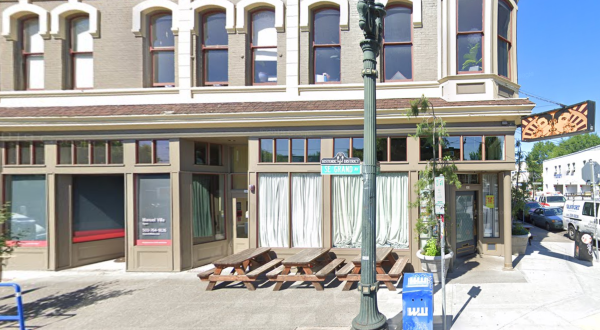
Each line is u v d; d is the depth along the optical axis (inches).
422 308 179.2
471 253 375.6
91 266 363.6
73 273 338.6
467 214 374.3
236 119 326.3
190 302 251.9
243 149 398.6
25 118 332.8
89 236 375.6
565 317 208.4
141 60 362.9
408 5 344.5
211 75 368.5
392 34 348.8
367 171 184.5
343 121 318.7
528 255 375.9
